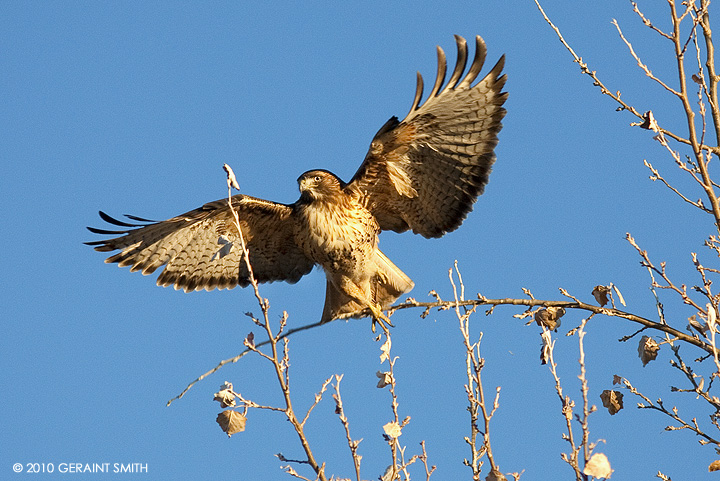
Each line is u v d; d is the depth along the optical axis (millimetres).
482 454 8422
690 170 9312
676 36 9453
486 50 11719
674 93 9461
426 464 8578
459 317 8781
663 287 9703
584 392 7008
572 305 10016
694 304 9562
